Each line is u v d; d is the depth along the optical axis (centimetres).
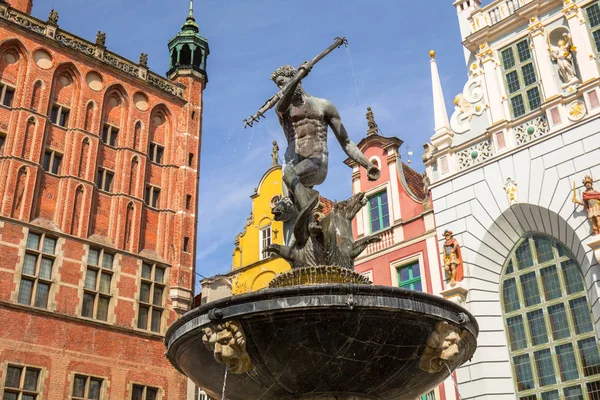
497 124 2434
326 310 729
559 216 2162
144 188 3522
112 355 3012
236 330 757
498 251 2330
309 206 920
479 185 2422
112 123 3525
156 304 3322
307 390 803
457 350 801
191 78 4053
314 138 988
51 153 3209
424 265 2500
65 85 3400
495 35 2644
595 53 2289
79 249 3095
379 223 2786
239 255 3559
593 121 2181
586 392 1983
